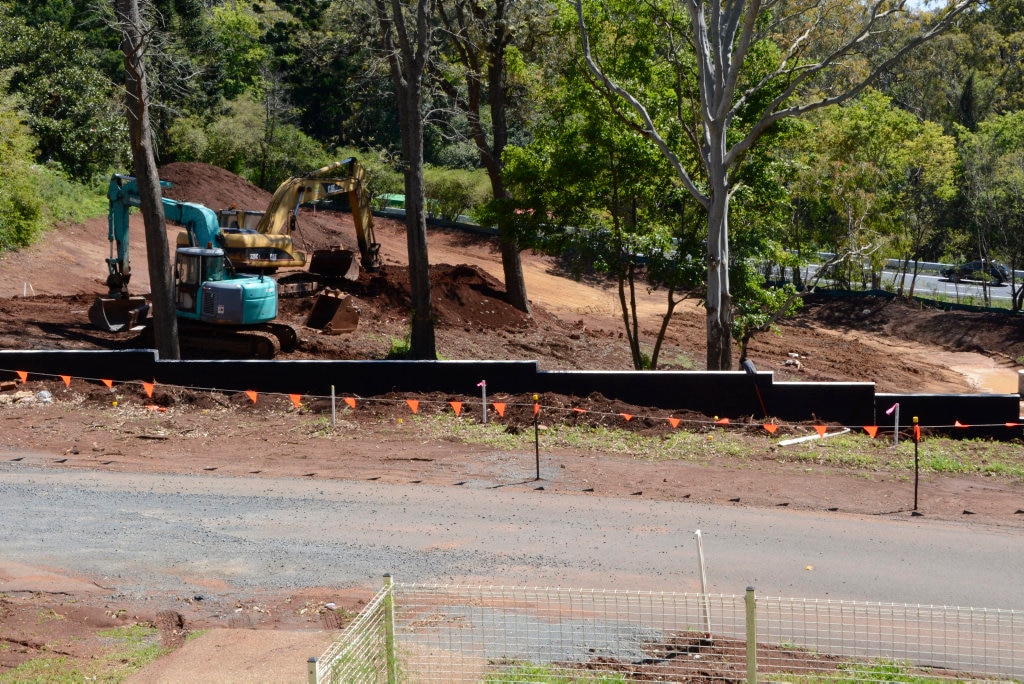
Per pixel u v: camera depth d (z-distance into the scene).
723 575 13.33
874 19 25.05
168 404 21.36
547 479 17.48
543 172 29.08
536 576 13.23
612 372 22.00
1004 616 12.04
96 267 39.22
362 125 74.56
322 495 16.53
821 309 52.25
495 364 22.16
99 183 50.94
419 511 15.81
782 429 20.77
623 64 28.89
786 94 25.20
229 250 30.09
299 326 29.92
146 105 23.20
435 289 36.66
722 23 29.42
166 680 10.23
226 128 65.50
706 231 30.28
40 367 22.25
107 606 12.26
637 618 11.62
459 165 69.88
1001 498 16.83
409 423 20.45
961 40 68.38
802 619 11.73
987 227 49.72
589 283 53.09
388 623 8.85
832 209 52.69
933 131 49.56
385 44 29.27
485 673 9.61
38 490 16.48
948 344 46.22
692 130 29.00
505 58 33.50
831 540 14.73
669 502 16.39
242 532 14.84
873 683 9.48
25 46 49.09
